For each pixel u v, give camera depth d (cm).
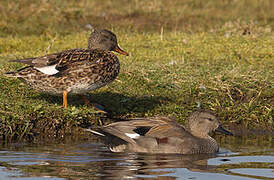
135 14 2684
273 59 1833
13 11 2538
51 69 1186
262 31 2242
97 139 1231
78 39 2119
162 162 1013
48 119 1261
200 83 1538
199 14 2788
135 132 1116
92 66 1216
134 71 1591
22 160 1002
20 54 1812
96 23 2497
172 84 1537
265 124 1378
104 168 953
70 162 994
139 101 1441
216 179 893
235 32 2205
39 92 1348
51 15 2538
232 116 1399
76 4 2736
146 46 2011
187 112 1400
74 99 1416
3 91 1381
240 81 1546
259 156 1076
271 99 1473
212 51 1923
